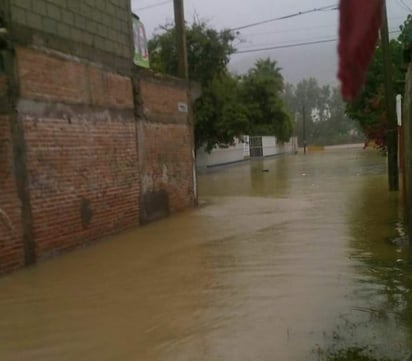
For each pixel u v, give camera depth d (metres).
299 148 76.44
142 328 4.97
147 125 12.02
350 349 4.26
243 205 14.30
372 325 4.78
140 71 11.75
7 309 5.69
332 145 91.25
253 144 47.00
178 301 5.75
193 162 14.64
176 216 12.73
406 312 5.10
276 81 45.56
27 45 7.94
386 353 4.16
